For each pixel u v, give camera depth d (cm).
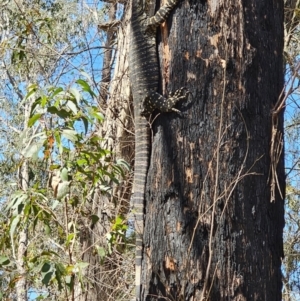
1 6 1152
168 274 455
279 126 490
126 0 1008
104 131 895
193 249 450
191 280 447
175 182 463
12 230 604
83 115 612
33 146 596
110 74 1034
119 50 938
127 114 895
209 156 461
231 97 469
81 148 634
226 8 480
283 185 496
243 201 458
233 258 449
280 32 513
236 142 464
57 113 597
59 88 599
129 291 748
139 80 520
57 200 619
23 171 920
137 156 508
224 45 476
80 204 749
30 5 1209
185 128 468
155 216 468
